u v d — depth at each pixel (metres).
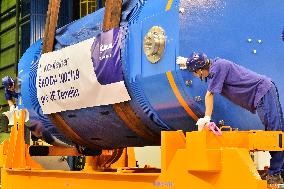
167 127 4.70
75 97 5.24
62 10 14.13
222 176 3.33
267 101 3.88
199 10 4.02
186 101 4.11
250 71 3.92
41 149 6.77
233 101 3.94
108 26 4.80
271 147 3.57
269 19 4.22
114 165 7.00
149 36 4.20
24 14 17.08
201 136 3.38
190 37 3.97
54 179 5.22
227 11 4.10
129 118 4.81
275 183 3.78
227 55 4.05
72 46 5.28
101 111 5.10
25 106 6.42
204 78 3.96
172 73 4.01
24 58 6.61
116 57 4.62
